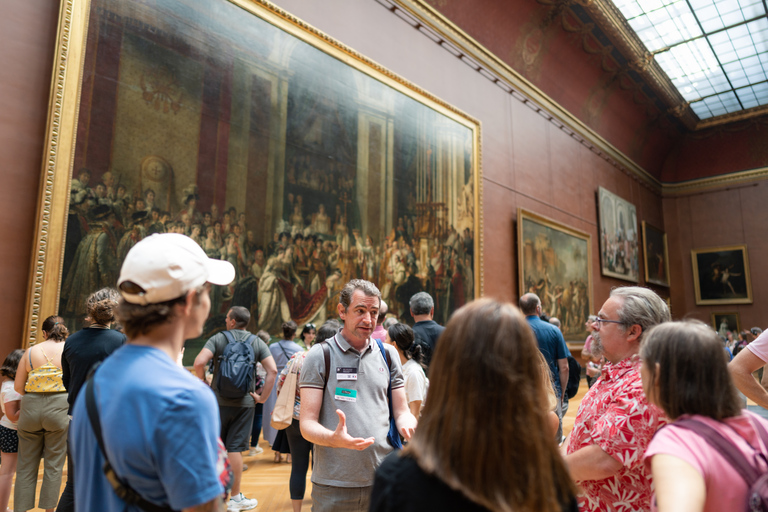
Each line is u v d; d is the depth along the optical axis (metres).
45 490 3.74
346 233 8.96
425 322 4.75
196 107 7.01
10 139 5.36
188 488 1.08
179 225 6.67
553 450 1.03
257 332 7.42
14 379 4.05
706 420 1.31
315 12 8.88
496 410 0.98
